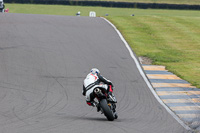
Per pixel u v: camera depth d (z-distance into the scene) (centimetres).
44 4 18475
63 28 8588
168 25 10050
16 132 2577
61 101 3981
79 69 5606
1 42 6888
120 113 3541
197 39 8769
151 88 4847
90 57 6362
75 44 7200
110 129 2738
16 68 5400
